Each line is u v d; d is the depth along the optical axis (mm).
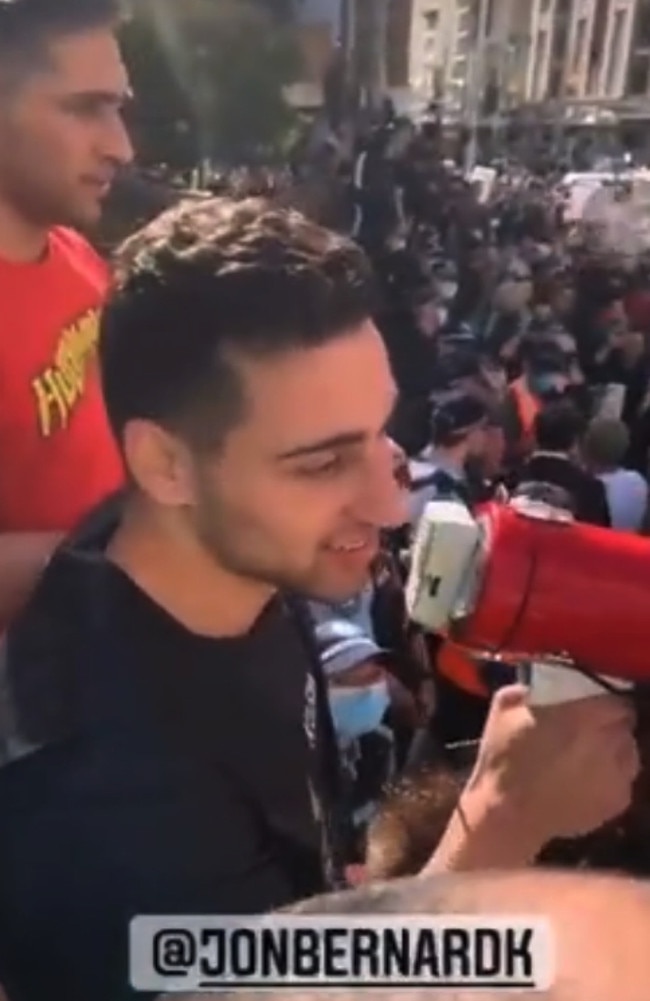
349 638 1018
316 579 897
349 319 875
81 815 874
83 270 948
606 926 488
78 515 932
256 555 888
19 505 936
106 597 893
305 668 966
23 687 890
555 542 797
